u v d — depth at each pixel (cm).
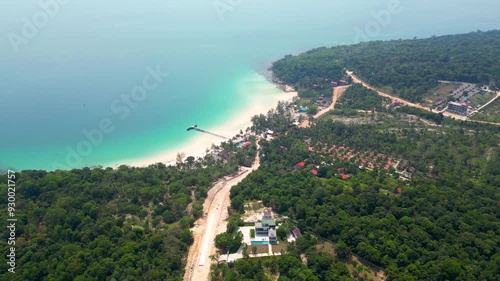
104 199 16300
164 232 13975
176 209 15625
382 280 11562
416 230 12862
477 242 12288
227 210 16138
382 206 14462
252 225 14562
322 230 13438
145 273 11931
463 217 13662
